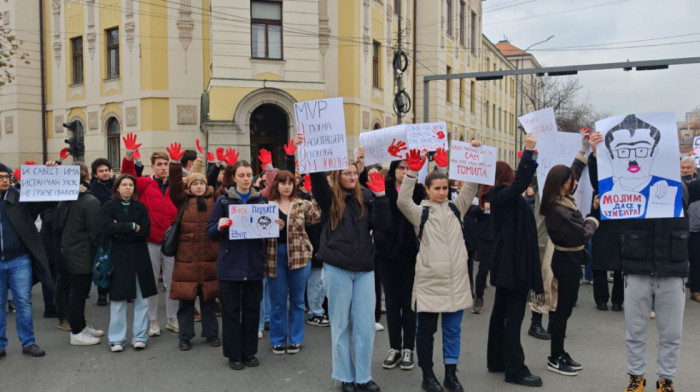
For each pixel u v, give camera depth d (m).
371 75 22.97
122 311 5.76
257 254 5.21
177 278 5.72
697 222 7.56
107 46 22.47
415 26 29.02
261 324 6.29
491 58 41.94
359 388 4.66
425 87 15.80
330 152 4.64
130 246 5.71
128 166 6.50
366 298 4.57
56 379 4.97
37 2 24.83
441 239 4.59
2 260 5.49
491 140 42.16
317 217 6.39
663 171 4.25
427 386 4.57
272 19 18.81
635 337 4.43
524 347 5.80
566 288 4.88
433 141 6.41
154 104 20.91
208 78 21.33
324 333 6.44
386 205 4.57
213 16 17.86
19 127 24.64
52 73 24.88
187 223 5.73
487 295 8.34
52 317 7.20
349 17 21.16
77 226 5.76
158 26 20.80
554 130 6.38
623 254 4.45
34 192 5.57
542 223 6.56
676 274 4.22
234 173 5.44
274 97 18.44
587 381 4.81
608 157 4.46
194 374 5.08
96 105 22.89
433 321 4.61
